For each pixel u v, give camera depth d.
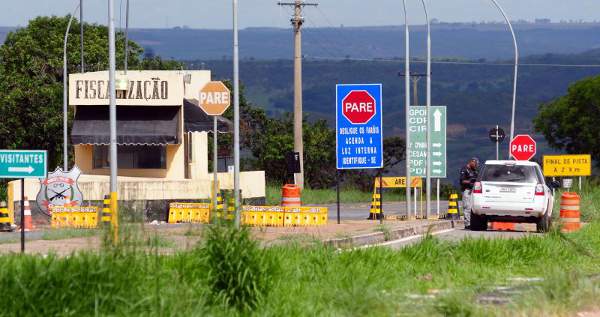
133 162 116.12
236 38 86.06
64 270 29.66
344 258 43.19
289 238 54.97
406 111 102.62
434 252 48.53
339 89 84.12
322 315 31.89
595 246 60.22
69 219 88.31
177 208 97.94
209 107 84.56
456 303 33.69
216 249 33.50
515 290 40.31
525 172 78.69
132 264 31.59
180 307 29.69
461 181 94.94
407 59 103.50
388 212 127.75
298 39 151.25
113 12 58.16
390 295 35.19
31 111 153.62
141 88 112.69
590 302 36.25
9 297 28.55
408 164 101.50
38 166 49.12
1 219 84.31
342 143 84.19
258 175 121.19
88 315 28.50
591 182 129.00
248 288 32.75
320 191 169.12
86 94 112.88
